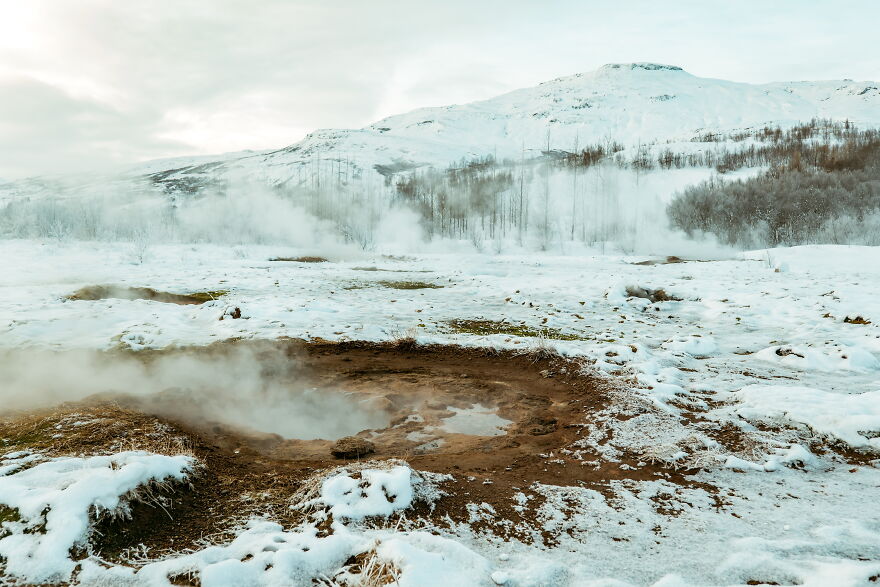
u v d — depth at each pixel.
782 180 57.03
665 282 17.09
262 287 15.87
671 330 10.43
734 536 3.22
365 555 2.90
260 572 2.74
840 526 3.30
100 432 4.62
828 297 12.83
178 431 5.04
